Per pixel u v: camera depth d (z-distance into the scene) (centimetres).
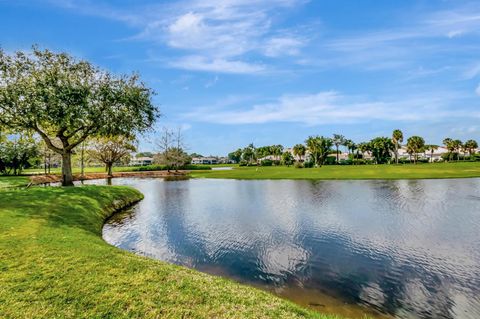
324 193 2986
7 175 4891
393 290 861
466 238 1352
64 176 2617
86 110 2347
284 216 1892
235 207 2272
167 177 6525
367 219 1767
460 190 3031
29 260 809
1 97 2147
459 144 12388
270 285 898
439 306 768
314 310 745
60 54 2428
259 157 16925
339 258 1122
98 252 943
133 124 2672
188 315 584
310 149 10638
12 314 544
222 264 1073
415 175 4828
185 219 1845
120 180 5588
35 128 2388
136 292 664
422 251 1188
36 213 1459
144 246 1289
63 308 576
